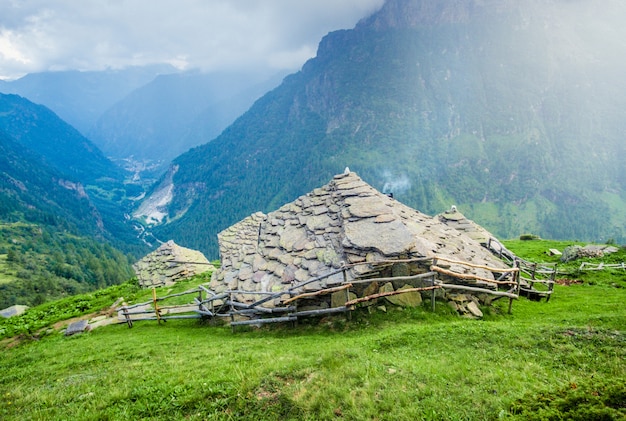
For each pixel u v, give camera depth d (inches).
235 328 731.4
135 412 361.1
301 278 708.7
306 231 840.3
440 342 496.7
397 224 722.8
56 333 890.1
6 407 410.0
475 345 479.2
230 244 1249.4
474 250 893.8
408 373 383.6
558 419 259.6
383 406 324.2
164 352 587.5
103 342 723.4
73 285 4913.9
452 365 406.6
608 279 1013.2
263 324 717.3
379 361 422.6
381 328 620.7
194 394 373.4
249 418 333.4
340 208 823.7
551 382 354.3
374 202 793.6
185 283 1266.0
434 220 997.8
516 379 358.6
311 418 321.4
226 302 780.6
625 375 364.5
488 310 724.0
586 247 1305.4
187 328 796.0
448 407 313.4
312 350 495.8
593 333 468.8
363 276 675.4
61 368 565.0
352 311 674.2
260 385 377.1
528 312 740.0
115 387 421.7
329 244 754.2
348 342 535.2
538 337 479.5
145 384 417.1
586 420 250.1
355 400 336.5
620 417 241.6
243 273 842.2
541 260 1405.0
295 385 370.0
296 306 686.5
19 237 6491.1
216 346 592.1
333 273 666.2
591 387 291.3
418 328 555.2
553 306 775.1
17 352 756.0
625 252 1251.8
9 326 1002.1
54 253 5969.5
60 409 385.4
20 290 4205.2
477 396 325.1
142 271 1455.5
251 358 475.2
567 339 464.1
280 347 548.4
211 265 1489.9
